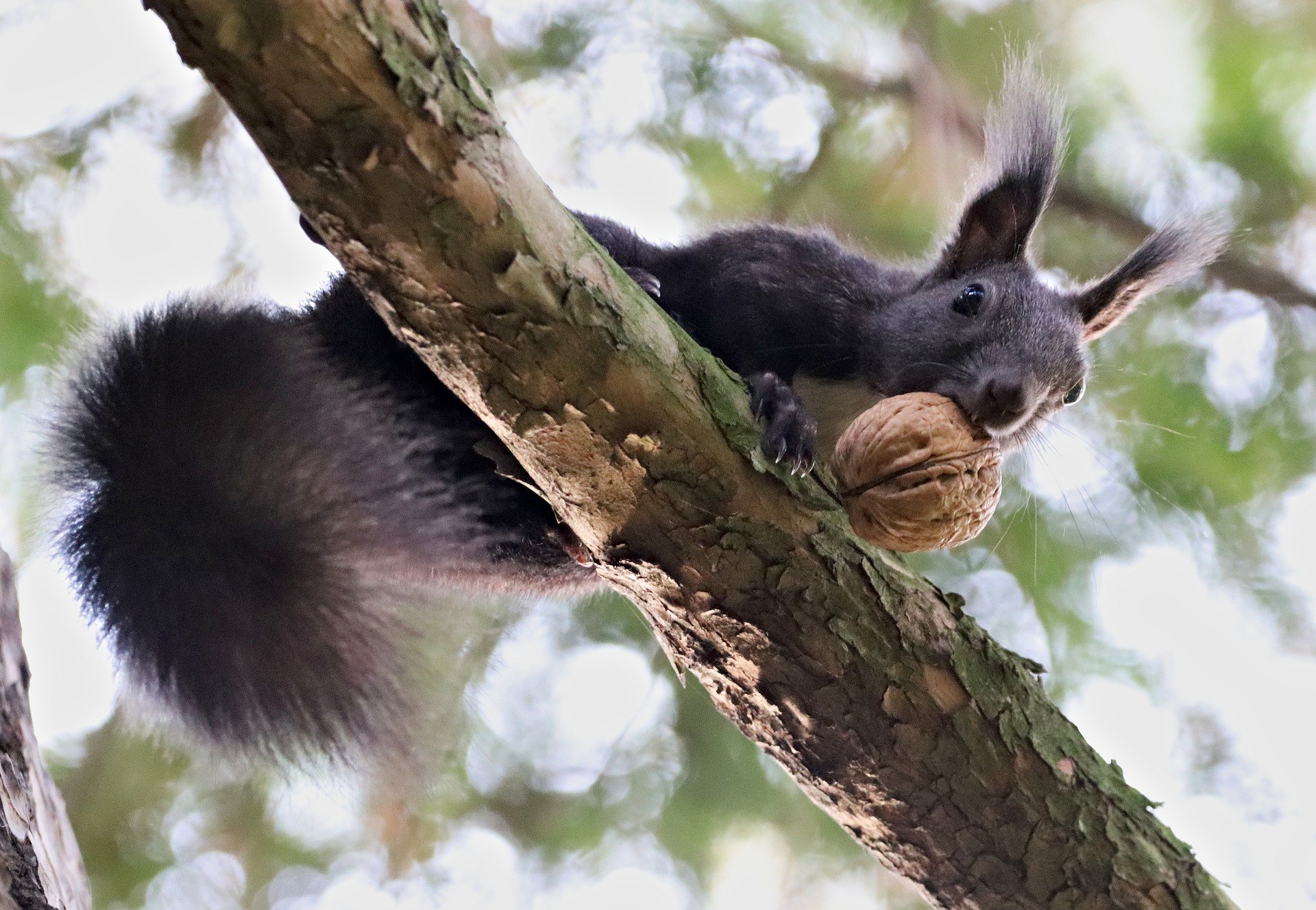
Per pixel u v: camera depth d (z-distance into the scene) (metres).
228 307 7.62
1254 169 12.45
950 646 6.95
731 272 10.05
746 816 12.12
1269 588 11.94
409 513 7.83
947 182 12.53
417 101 5.12
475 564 9.67
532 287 5.74
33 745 6.82
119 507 7.44
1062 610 11.91
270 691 7.50
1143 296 10.43
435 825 12.32
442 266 5.59
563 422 6.18
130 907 12.01
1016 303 9.82
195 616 7.41
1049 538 11.98
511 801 12.41
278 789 8.67
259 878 12.34
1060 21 12.69
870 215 12.80
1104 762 7.44
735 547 6.57
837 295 10.09
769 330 9.98
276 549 7.45
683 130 12.90
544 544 9.62
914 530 6.77
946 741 7.02
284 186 5.38
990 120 10.66
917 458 6.73
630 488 6.43
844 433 7.04
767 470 6.47
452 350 5.95
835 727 7.02
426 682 7.74
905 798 7.20
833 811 7.47
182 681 7.44
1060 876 7.30
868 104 13.10
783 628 6.77
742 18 13.02
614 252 10.28
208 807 12.45
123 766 12.28
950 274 10.43
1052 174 10.31
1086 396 12.28
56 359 7.80
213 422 7.40
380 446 7.77
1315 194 12.47
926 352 9.71
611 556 6.79
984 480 6.93
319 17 4.80
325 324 8.84
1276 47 12.23
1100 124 12.67
